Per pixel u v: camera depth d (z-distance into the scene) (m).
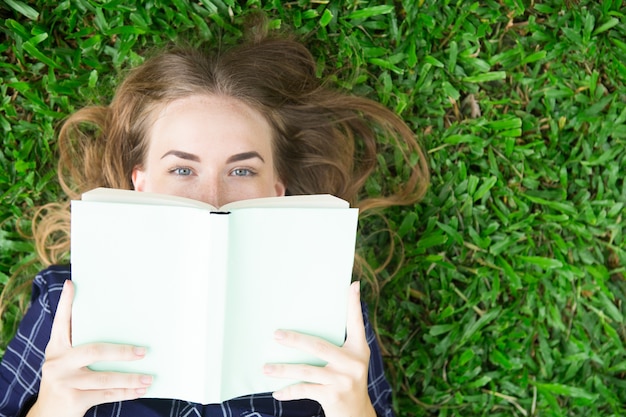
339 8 1.21
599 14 1.25
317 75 1.18
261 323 0.80
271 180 0.99
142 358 0.78
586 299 1.30
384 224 1.26
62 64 1.18
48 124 1.18
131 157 1.09
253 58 1.09
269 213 0.76
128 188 1.12
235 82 1.02
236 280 0.77
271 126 1.06
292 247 0.78
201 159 0.93
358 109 1.19
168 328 0.78
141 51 1.20
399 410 1.29
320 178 1.21
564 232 1.29
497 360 1.27
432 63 1.21
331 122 1.19
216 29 1.20
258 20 1.17
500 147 1.26
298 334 0.81
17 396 0.95
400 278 1.27
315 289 0.81
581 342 1.28
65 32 1.18
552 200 1.27
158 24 1.18
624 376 1.33
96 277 0.76
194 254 0.75
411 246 1.25
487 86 1.27
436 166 1.25
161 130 0.95
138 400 0.93
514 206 1.28
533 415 1.29
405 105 1.21
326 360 0.81
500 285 1.29
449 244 1.25
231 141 0.94
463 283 1.30
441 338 1.29
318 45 1.23
